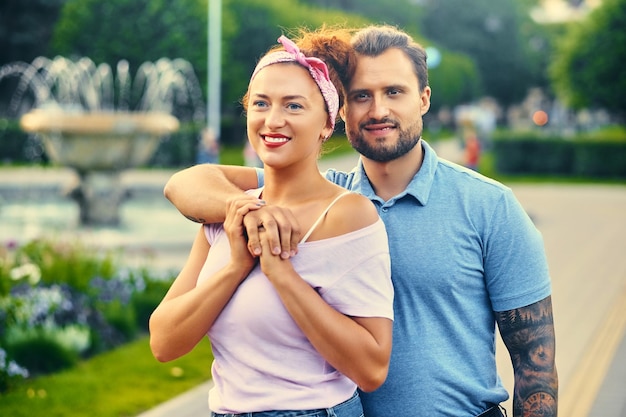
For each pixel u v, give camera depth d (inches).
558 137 1449.3
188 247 577.9
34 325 324.8
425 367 115.9
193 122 1387.8
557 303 436.1
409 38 118.8
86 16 1429.6
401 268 117.2
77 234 448.5
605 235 714.8
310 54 114.0
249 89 104.0
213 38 1119.0
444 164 122.3
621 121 1764.3
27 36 1705.2
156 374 306.0
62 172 1214.9
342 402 102.1
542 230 749.9
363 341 97.6
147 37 1423.5
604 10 1626.5
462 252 117.3
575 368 316.5
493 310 120.5
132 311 364.2
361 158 124.0
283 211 98.8
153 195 892.0
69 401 272.1
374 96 115.6
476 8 3051.2
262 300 99.0
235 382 101.1
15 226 657.6
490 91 3154.5
